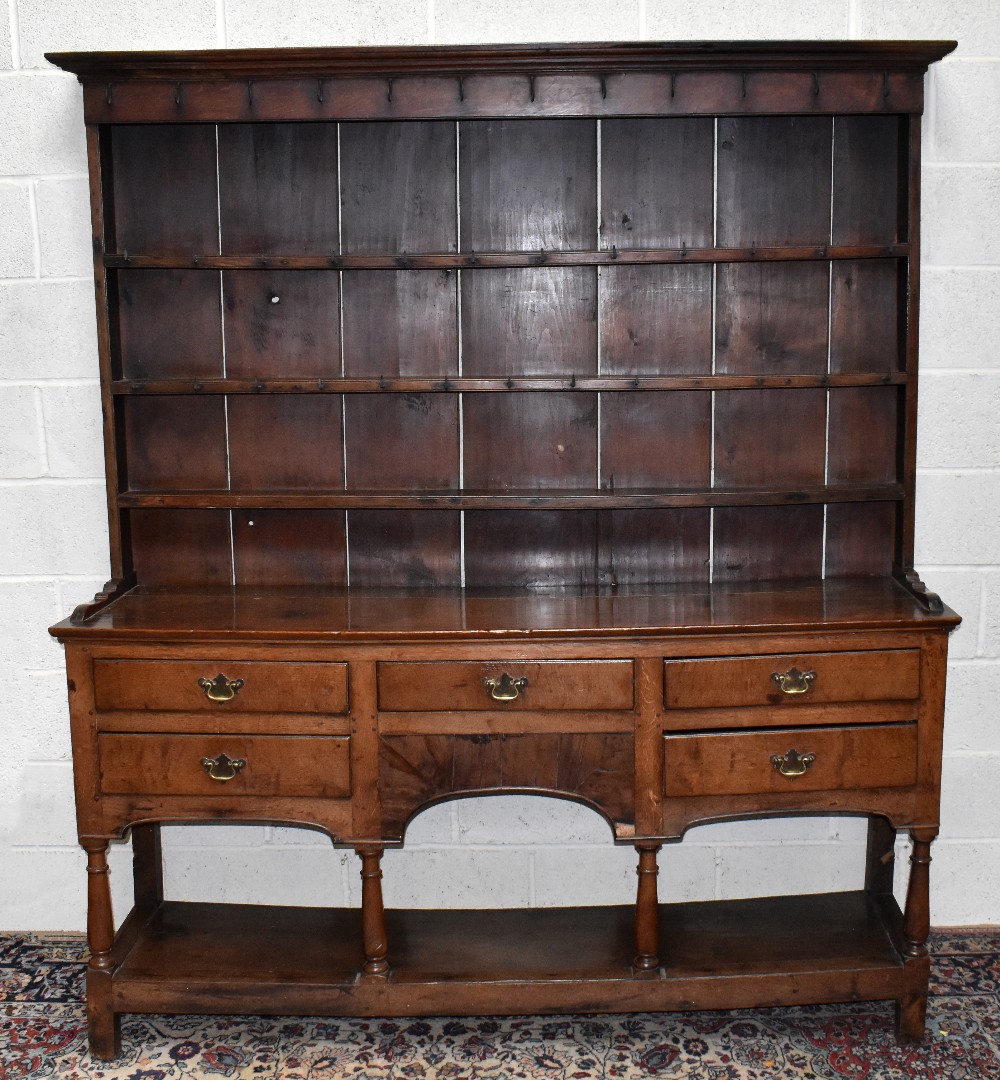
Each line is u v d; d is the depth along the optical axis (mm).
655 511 2602
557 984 2348
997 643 2707
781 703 2252
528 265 2373
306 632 2203
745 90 2324
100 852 2324
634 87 2318
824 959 2416
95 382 2639
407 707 2238
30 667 2744
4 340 2625
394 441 2588
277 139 2486
